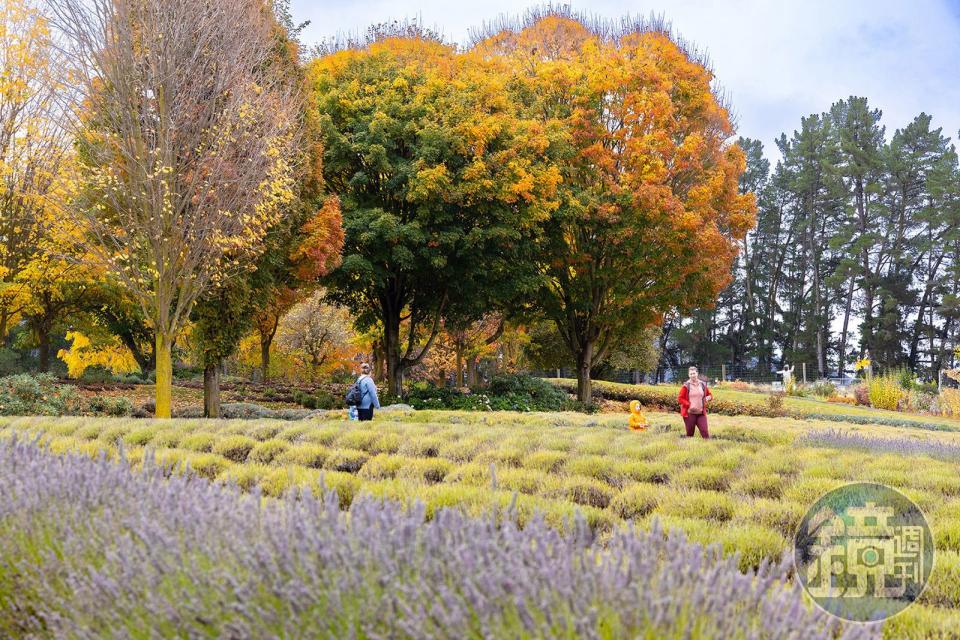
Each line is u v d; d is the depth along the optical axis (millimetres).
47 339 28672
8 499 3854
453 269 24469
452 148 23234
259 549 2873
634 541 2768
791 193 76312
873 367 66688
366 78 25016
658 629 2297
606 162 25828
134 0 16609
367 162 23422
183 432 12375
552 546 2855
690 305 28516
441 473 9305
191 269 17000
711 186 26219
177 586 2857
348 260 22656
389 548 2838
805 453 10867
